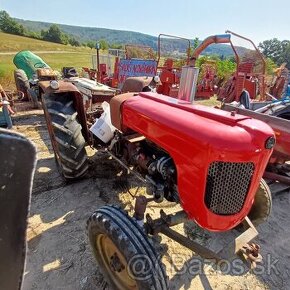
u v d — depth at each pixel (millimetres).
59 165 3178
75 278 2078
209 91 10414
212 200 1579
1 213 869
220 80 12500
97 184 3262
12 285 968
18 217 906
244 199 1656
